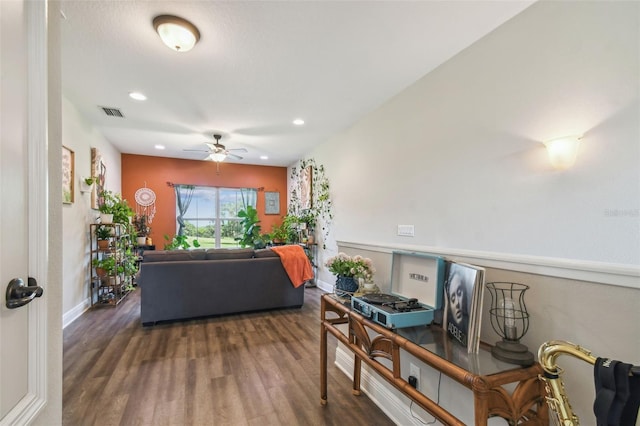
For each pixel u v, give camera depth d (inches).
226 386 82.3
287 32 81.4
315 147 212.2
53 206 39.2
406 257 68.4
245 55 92.7
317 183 208.7
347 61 96.0
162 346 108.2
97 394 77.5
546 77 66.4
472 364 42.4
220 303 141.3
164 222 247.6
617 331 39.7
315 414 71.4
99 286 161.6
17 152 30.5
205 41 85.3
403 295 67.4
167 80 109.3
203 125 161.9
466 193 87.0
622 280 39.1
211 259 144.6
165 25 75.5
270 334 121.3
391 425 68.2
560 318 45.6
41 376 34.0
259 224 275.7
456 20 76.0
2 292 27.6
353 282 77.1
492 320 54.6
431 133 101.4
